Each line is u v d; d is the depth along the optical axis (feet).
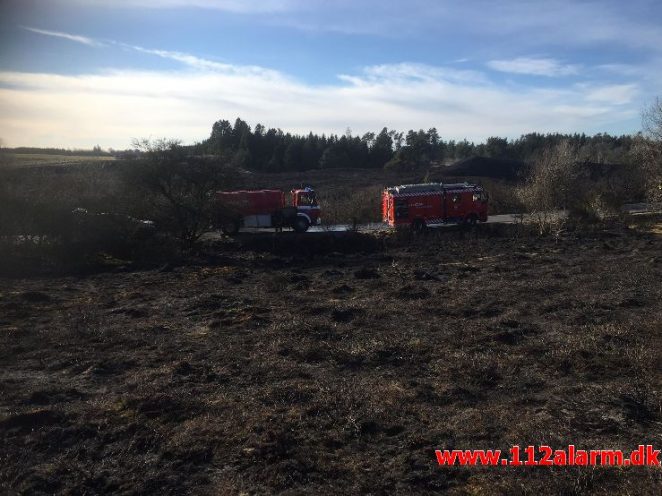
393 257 79.51
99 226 76.07
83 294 54.75
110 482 18.98
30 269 67.56
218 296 52.39
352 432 22.68
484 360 31.42
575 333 36.42
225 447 21.38
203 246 87.20
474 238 95.30
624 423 22.54
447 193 103.35
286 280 61.36
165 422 23.93
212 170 84.84
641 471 18.69
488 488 18.11
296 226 95.30
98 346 36.11
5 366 32.22
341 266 73.46
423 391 27.07
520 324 39.73
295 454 20.72
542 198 107.45
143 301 51.08
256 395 26.99
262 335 38.47
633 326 36.63
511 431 22.34
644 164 116.88
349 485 18.66
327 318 43.45
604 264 64.75
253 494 18.17
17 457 20.81
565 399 25.55
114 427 23.35
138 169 82.28
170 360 33.19
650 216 106.93
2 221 70.18
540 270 63.46
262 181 195.83
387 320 42.55
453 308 45.70
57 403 26.22
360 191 143.95
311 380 29.32
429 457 20.40
